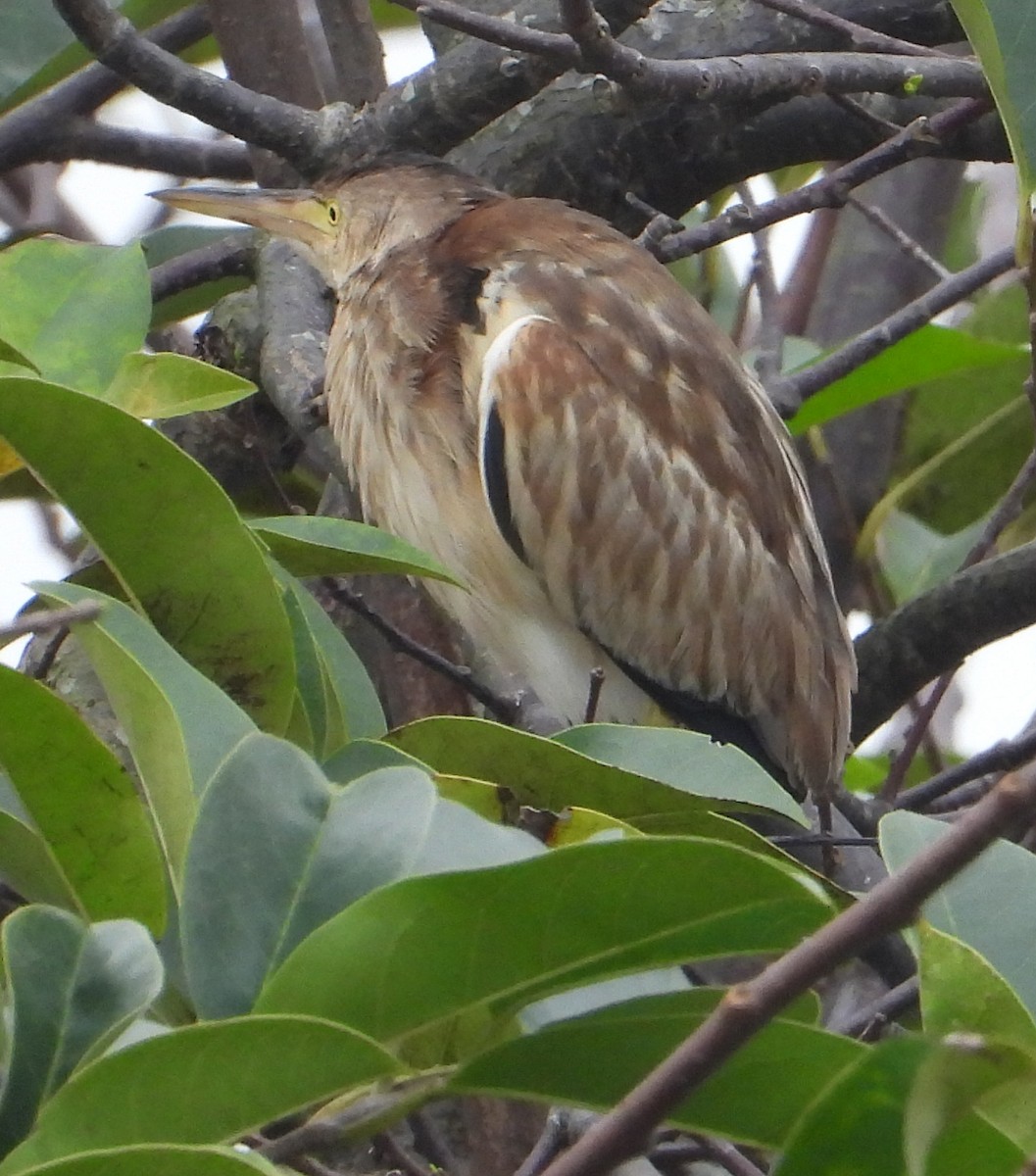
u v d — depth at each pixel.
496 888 3.23
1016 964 3.90
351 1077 3.13
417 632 8.48
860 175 7.62
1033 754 7.50
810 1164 3.07
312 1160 3.81
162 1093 3.11
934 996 3.27
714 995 3.29
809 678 8.47
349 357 8.46
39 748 3.97
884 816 4.00
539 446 8.02
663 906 3.23
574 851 3.16
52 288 5.93
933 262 8.64
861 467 10.72
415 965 3.33
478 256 8.38
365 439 8.41
